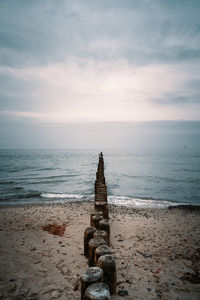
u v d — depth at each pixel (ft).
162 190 57.98
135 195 51.19
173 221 28.32
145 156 289.33
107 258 10.35
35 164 158.30
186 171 106.32
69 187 61.93
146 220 28.02
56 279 12.02
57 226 23.47
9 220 26.11
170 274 13.25
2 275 12.36
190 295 11.03
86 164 160.15
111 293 10.55
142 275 13.00
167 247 18.12
